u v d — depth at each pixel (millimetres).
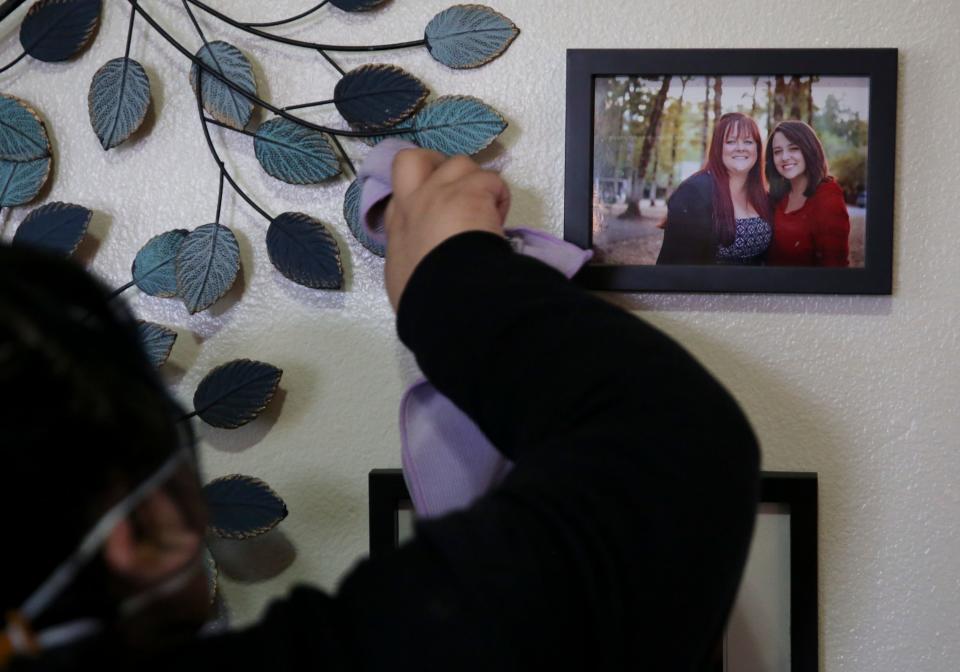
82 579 326
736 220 792
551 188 805
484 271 487
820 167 785
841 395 803
